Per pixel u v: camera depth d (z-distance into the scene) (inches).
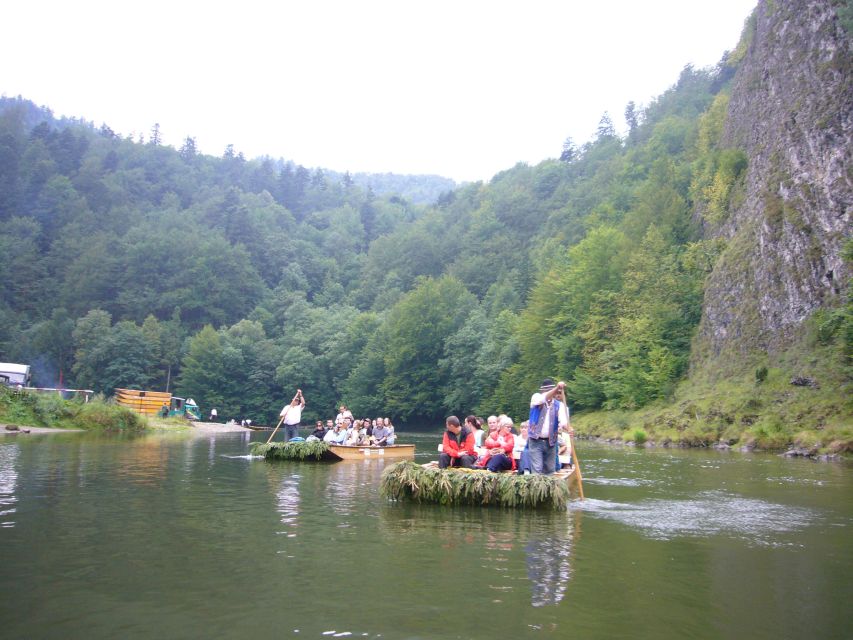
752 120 1887.3
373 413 2876.5
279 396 3339.1
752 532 295.9
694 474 592.4
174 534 273.1
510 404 2210.9
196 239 4630.9
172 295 4227.4
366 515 329.7
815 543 272.4
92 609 176.2
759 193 1593.3
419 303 2753.4
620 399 1696.6
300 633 159.5
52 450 713.0
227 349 3280.0
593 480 534.0
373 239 6569.9
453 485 367.2
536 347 2145.7
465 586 200.7
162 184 6584.6
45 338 3622.0
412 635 158.7
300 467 616.4
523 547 257.3
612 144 4603.8
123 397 2078.0
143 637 156.5
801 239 1302.9
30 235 4785.9
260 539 265.3
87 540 258.7
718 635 162.9
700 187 2118.6
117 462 590.2
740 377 1318.9
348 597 188.2
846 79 1352.1
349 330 3275.1
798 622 172.9
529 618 172.2
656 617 175.3
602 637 159.6
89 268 4350.4
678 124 3476.9
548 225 3981.3
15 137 5772.6
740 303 1462.8
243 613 173.6
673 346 1684.3
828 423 965.8
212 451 804.0
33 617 169.8
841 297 1169.4
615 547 259.8
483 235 4485.7
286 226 6333.7
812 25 1562.5
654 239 1940.2
